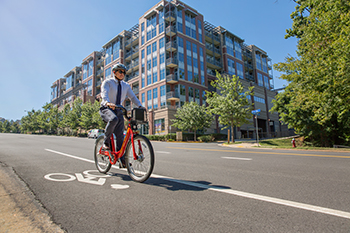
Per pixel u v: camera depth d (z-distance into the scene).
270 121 55.72
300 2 19.56
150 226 1.86
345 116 18.05
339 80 11.91
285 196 2.69
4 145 10.98
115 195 2.73
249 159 6.62
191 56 41.34
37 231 1.76
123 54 51.34
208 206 2.34
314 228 1.79
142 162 3.46
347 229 1.76
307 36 15.08
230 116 24.08
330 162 5.88
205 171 4.48
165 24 39.53
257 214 2.11
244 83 48.88
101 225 1.88
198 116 30.89
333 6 13.88
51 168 4.54
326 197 2.64
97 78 62.88
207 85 43.62
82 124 49.97
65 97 76.44
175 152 9.31
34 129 77.75
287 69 16.44
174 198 2.62
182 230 1.78
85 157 6.54
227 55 49.53
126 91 4.06
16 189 2.92
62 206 2.33
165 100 37.53
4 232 1.72
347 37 11.10
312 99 14.28
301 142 23.31
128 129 3.65
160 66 39.25
